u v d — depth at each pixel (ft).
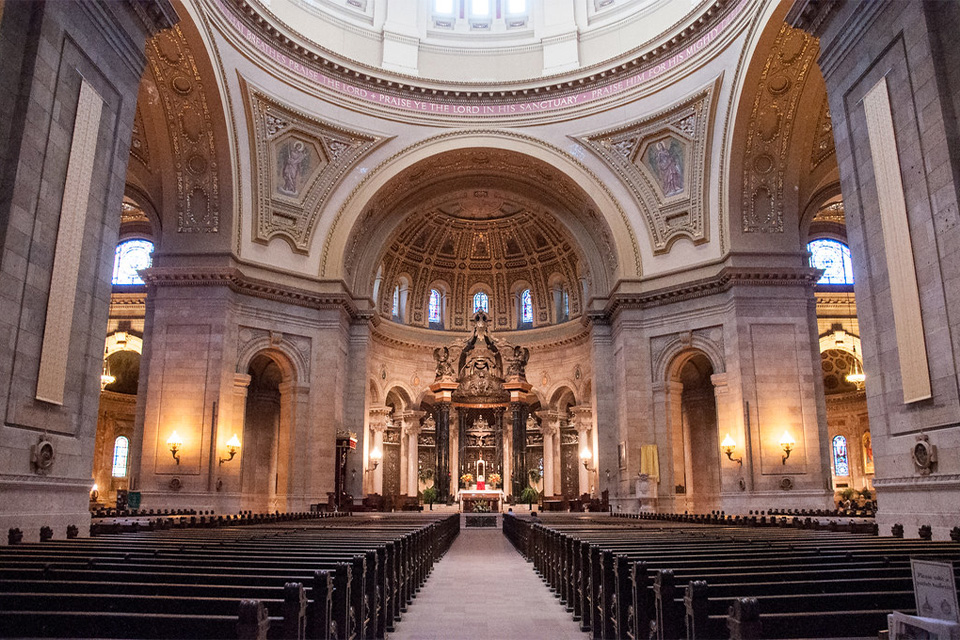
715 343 89.56
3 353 35.24
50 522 38.42
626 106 96.02
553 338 130.52
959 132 37.83
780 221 87.25
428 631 27.35
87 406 42.65
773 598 16.79
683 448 93.71
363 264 105.70
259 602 13.41
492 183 110.83
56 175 39.40
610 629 23.59
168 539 32.91
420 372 132.98
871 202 45.03
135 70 48.01
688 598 16.29
